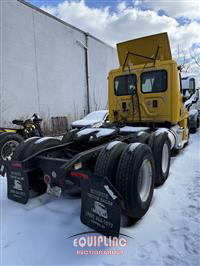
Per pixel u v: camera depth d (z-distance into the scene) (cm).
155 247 180
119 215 175
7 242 188
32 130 523
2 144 405
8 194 260
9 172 255
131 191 195
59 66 1009
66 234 198
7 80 760
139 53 436
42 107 919
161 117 416
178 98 407
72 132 351
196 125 836
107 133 304
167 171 338
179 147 464
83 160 219
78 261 166
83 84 1200
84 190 198
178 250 176
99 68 1357
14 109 789
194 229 204
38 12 880
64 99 1052
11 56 771
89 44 1240
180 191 293
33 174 257
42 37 905
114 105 473
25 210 243
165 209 243
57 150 295
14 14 775
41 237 195
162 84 407
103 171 203
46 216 231
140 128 388
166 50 410
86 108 1229
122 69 452
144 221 219
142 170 221
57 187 227
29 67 848
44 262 165
